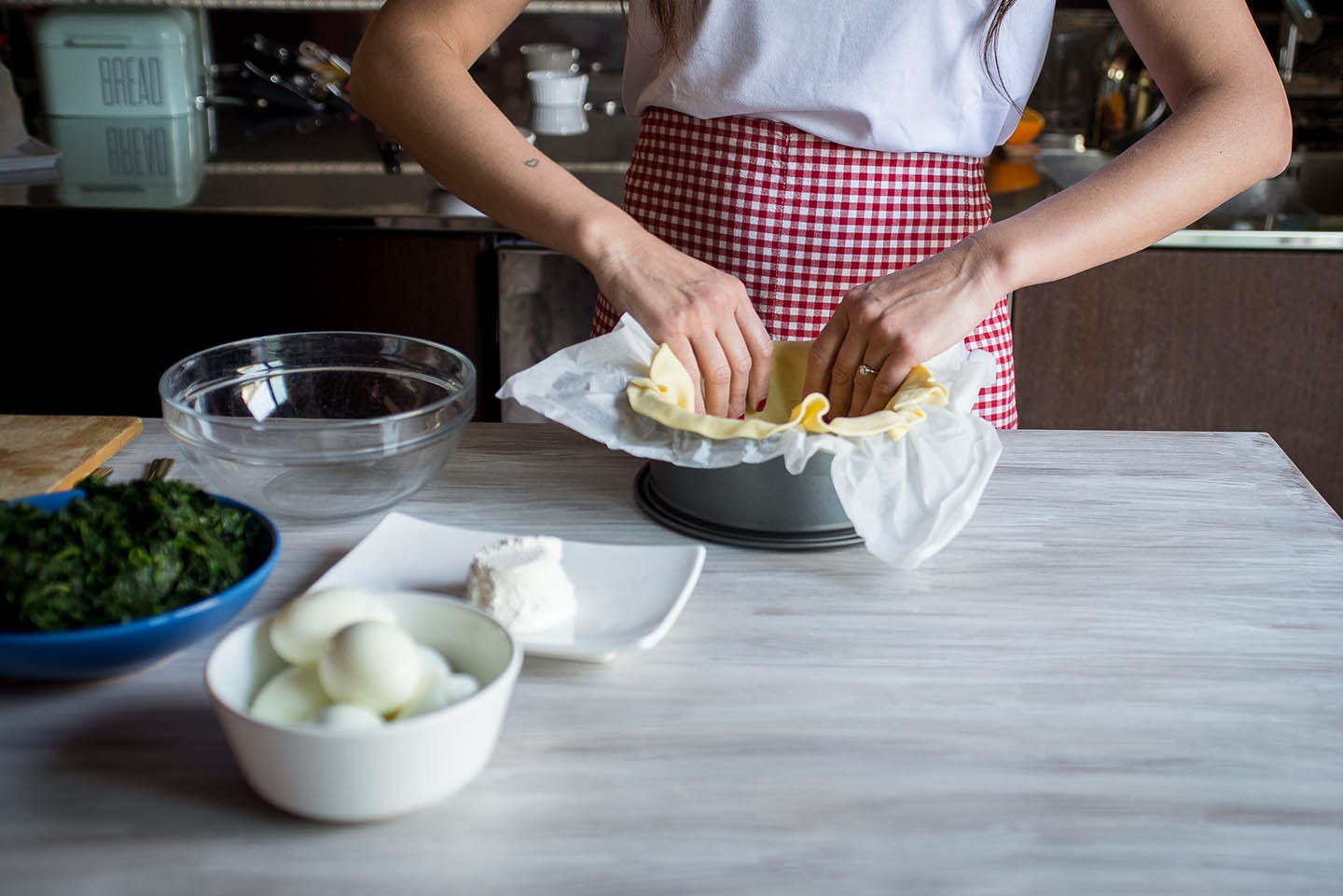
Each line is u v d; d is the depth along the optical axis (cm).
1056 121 247
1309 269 182
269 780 50
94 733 59
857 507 75
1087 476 94
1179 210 90
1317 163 215
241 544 66
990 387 115
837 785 56
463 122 94
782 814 54
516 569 65
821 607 72
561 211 91
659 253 90
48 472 83
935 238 111
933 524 74
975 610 72
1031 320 188
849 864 51
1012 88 106
